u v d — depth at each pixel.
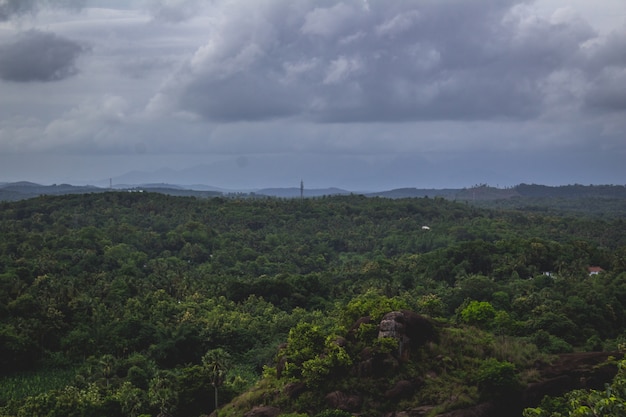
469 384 50.81
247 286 127.81
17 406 70.06
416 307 101.00
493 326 70.81
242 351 99.06
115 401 65.56
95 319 103.38
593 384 52.28
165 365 95.00
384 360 51.38
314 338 55.59
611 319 92.12
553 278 120.38
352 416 46.62
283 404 50.94
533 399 50.34
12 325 94.12
